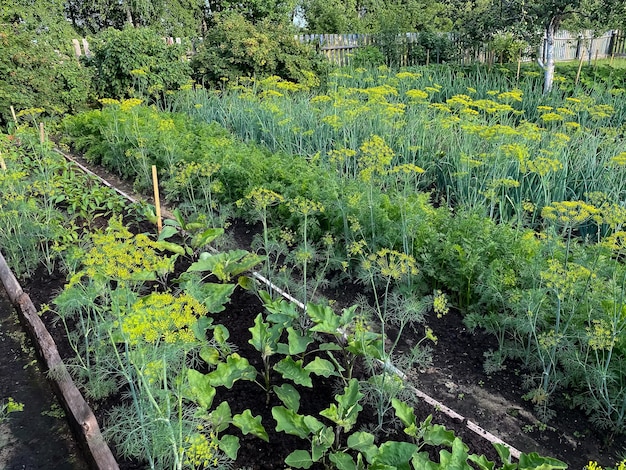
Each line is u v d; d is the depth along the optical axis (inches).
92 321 139.6
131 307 114.0
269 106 301.7
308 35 642.2
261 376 124.7
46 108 420.5
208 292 145.2
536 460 89.7
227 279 158.4
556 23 441.4
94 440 101.9
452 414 112.7
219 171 231.9
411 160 259.6
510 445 107.0
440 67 545.6
